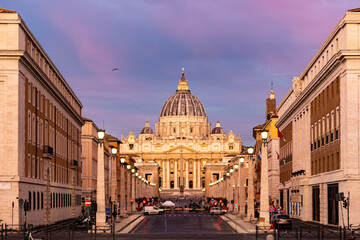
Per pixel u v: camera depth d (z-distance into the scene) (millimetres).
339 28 60812
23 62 60750
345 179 58625
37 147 69312
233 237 52781
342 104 60156
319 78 69812
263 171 56469
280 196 112625
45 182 72812
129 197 106812
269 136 126375
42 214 71500
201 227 72312
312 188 78125
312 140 77500
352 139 58312
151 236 54344
